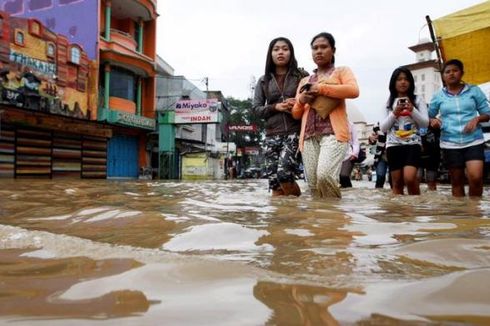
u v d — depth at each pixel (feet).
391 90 16.35
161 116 69.36
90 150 55.01
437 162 21.88
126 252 4.66
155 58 69.36
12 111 43.75
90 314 2.65
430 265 4.09
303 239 5.56
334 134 13.38
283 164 14.62
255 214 8.29
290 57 14.79
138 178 66.49
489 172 39.68
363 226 6.65
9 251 4.78
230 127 112.98
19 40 43.47
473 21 21.44
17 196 12.68
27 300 2.95
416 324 2.41
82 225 6.64
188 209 9.12
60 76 48.49
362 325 2.41
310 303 2.84
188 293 3.09
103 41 57.21
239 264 4.02
